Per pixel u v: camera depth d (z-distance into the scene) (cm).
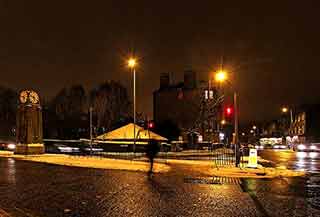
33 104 3503
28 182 1748
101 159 3003
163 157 3812
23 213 1082
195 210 1156
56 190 1512
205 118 7025
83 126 7556
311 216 1097
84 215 1066
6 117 8062
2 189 1532
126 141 4653
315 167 2912
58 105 7644
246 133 14188
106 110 7519
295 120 10800
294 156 4722
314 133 9588
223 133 6228
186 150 5434
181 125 7456
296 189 1639
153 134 4841
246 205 1248
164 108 7819
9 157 3328
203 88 7175
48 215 1060
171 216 1071
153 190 1543
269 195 1464
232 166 2558
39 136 3541
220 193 1495
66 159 3005
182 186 1677
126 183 1741
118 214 1085
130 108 7794
